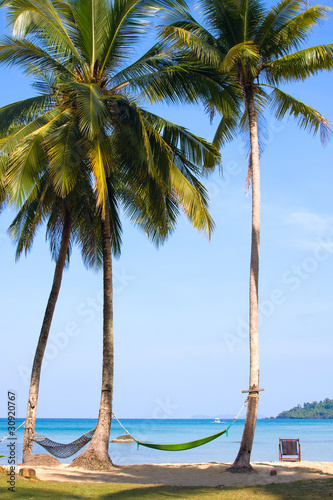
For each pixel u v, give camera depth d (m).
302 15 16.09
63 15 16.36
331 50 16.28
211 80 16.48
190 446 14.35
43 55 16.34
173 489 11.82
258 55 16.34
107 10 15.86
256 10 16.97
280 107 18.00
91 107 13.65
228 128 19.56
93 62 16.23
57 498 9.81
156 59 16.36
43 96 16.66
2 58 16.16
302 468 16.00
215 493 11.29
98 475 13.83
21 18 14.32
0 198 15.86
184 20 16.41
